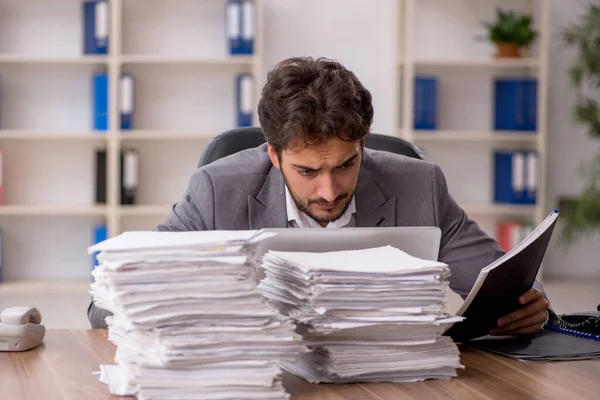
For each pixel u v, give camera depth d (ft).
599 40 18.26
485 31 19.56
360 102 5.58
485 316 5.65
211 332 4.25
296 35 18.84
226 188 6.74
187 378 4.22
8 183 18.70
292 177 5.74
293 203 6.70
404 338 4.75
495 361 5.27
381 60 19.02
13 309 5.45
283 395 4.30
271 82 5.67
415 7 19.45
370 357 4.70
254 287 4.39
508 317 5.77
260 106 5.81
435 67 19.57
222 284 4.32
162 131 18.13
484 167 19.86
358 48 18.98
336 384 4.71
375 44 18.98
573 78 18.43
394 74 18.74
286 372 4.95
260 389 4.28
